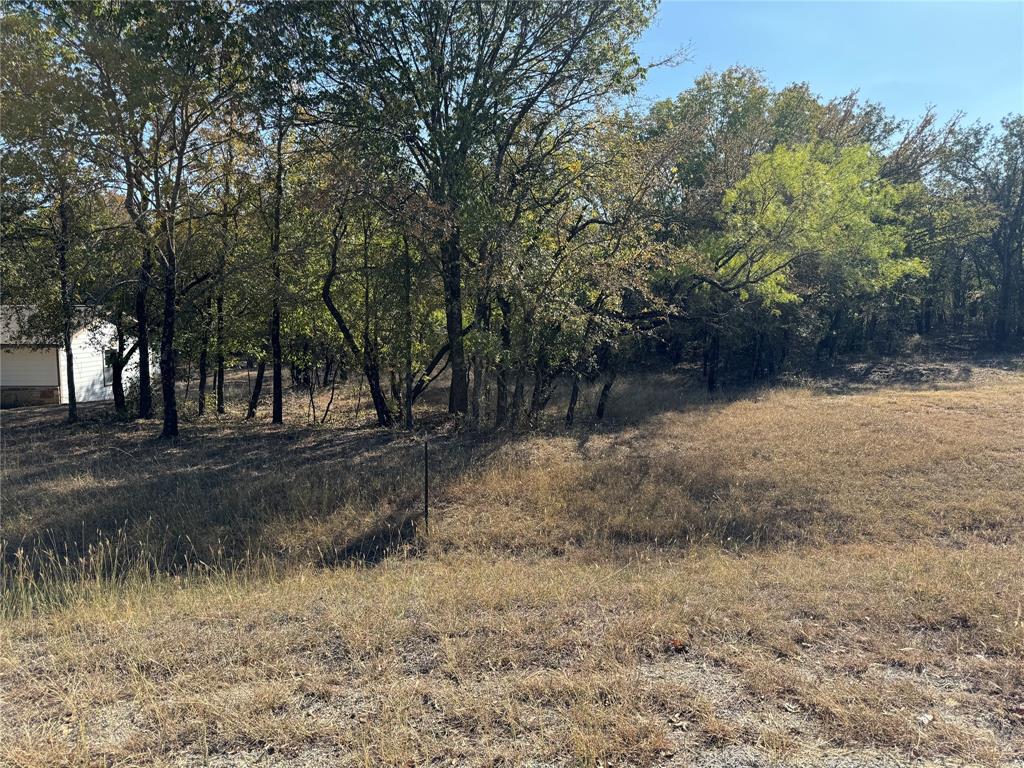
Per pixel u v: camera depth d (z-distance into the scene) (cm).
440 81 1273
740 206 1705
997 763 255
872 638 370
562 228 1309
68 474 1014
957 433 1170
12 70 1190
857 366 2800
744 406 1670
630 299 1642
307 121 1253
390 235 1416
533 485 855
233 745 271
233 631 391
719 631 378
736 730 276
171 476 989
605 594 452
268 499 830
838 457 1006
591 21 1234
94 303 1495
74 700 306
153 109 1250
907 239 2764
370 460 1091
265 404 2133
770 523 711
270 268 1439
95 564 583
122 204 1538
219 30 1167
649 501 783
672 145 1330
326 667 339
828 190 1692
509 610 421
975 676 324
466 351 1441
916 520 721
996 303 3766
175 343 1789
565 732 276
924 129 2909
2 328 2039
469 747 267
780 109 2342
